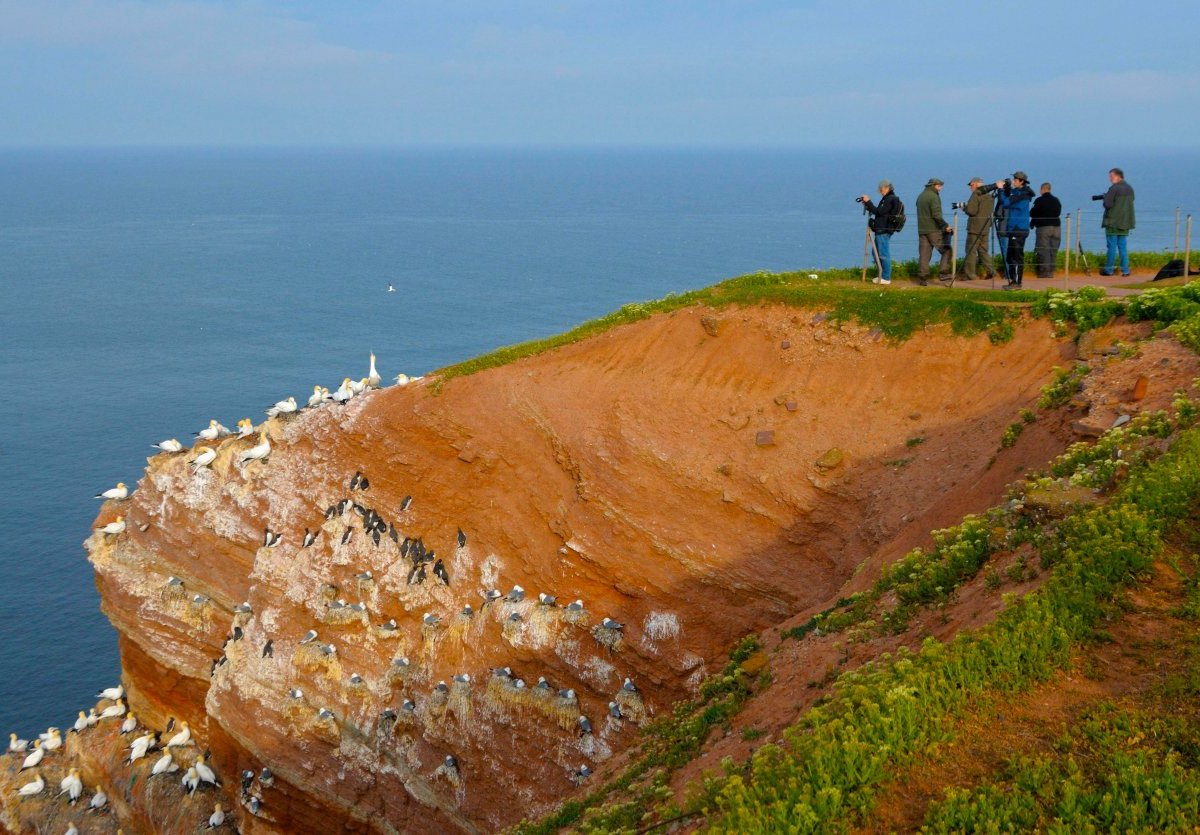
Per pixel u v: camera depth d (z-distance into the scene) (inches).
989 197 1274.6
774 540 1014.4
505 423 1149.1
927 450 1002.1
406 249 7268.7
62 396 3415.4
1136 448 690.8
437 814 1056.8
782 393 1120.2
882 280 1304.1
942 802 440.8
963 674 508.4
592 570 1046.4
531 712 1018.7
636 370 1182.9
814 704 597.0
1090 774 442.0
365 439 1195.3
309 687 1132.5
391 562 1149.7
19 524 2421.3
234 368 3742.6
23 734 1686.8
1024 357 1026.7
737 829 442.3
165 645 1314.0
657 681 986.7
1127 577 550.6
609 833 571.5
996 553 674.8
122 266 6648.6
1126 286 1189.7
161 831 1243.8
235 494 1274.6
